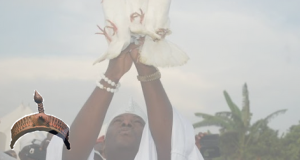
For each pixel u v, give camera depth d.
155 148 2.93
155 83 2.61
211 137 5.46
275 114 31.91
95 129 2.51
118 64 2.50
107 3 2.42
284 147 32.50
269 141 31.84
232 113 31.69
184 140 2.78
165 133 2.70
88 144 2.52
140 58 2.43
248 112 31.86
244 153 31.41
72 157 2.54
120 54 2.48
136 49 2.49
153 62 2.42
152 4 2.45
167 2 2.46
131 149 2.99
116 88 2.53
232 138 31.72
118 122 3.10
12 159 2.35
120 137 2.99
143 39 2.48
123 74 2.52
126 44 2.39
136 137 3.02
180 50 2.48
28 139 3.91
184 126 2.88
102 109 2.51
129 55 2.51
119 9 2.41
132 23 2.40
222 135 31.75
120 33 2.38
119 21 2.38
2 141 3.46
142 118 3.20
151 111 2.67
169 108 2.69
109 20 2.39
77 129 2.50
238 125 31.59
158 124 2.68
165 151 2.74
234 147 31.72
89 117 2.50
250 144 31.75
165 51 2.45
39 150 3.82
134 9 2.43
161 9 2.45
